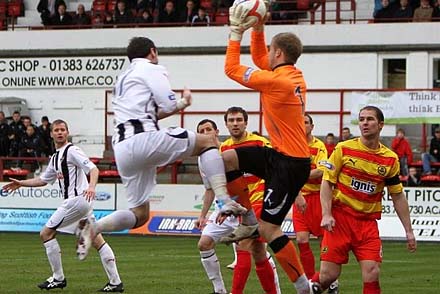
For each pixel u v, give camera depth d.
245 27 14.21
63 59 50.56
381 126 15.51
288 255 14.44
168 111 13.70
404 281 22.88
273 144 14.28
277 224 14.41
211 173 13.72
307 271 20.42
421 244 36.47
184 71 49.12
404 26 46.66
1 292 19.97
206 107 48.22
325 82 47.34
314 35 47.44
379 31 46.88
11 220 42.28
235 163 14.27
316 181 20.34
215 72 48.62
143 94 13.66
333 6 50.69
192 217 39.97
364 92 44.84
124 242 36.16
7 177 45.25
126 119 13.65
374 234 15.56
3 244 34.62
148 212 14.10
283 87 14.02
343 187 15.53
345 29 47.19
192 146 13.72
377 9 47.91
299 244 20.50
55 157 20.25
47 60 50.75
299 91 14.19
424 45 46.41
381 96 44.62
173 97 13.67
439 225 37.34
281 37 14.30
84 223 13.54
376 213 15.62
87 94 50.38
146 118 13.63
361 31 47.03
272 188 14.20
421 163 41.56
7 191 20.58
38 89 50.91
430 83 46.50
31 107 51.00
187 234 39.88
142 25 49.94
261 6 14.15
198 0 50.12
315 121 46.69
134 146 13.47
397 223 37.59
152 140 13.48
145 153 13.49
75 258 28.64
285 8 50.19
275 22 48.81
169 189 40.38
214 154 13.76
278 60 14.32
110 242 36.16
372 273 15.42
